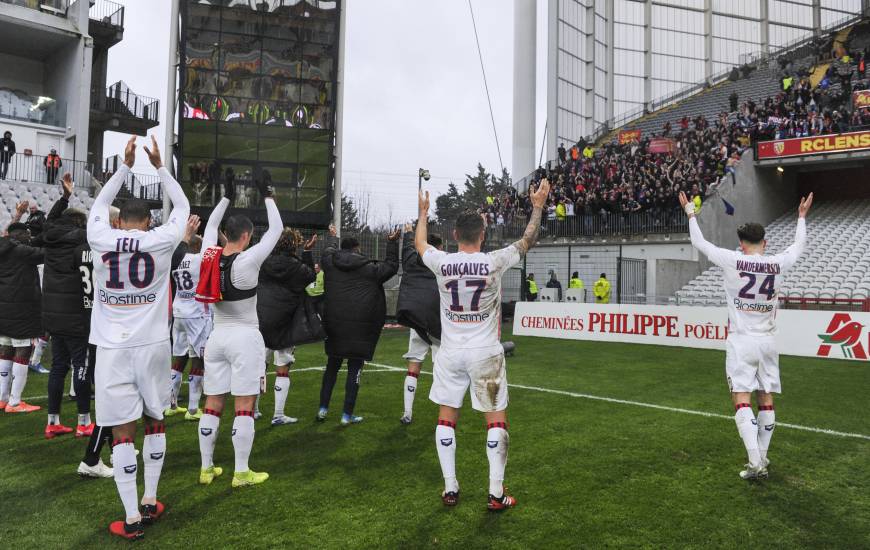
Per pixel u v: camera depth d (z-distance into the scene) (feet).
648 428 17.51
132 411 10.66
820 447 15.62
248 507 11.76
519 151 91.86
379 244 56.95
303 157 59.06
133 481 10.55
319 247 52.49
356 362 18.22
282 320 17.13
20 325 19.56
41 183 61.00
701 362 31.42
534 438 16.43
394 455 15.06
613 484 12.92
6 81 76.33
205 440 13.00
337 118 61.87
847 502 11.93
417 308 17.60
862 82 73.72
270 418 18.97
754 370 13.41
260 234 58.23
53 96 76.54
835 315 33.37
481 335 11.53
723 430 17.28
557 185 76.38
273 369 28.73
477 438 16.37
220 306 12.87
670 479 13.21
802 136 64.59
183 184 55.52
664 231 62.75
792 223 67.46
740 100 95.55
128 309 10.88
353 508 11.69
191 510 11.62
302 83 59.06
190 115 55.72
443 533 10.56
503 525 10.88
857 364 30.89
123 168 11.45
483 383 11.43
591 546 10.05
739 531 10.62
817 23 127.75
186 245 19.86
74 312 16.16
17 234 19.66
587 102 109.81
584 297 57.47
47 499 12.24
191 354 18.95
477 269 11.34
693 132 73.31
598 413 19.45
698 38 120.37
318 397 22.13
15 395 19.77
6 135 60.49
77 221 16.37
